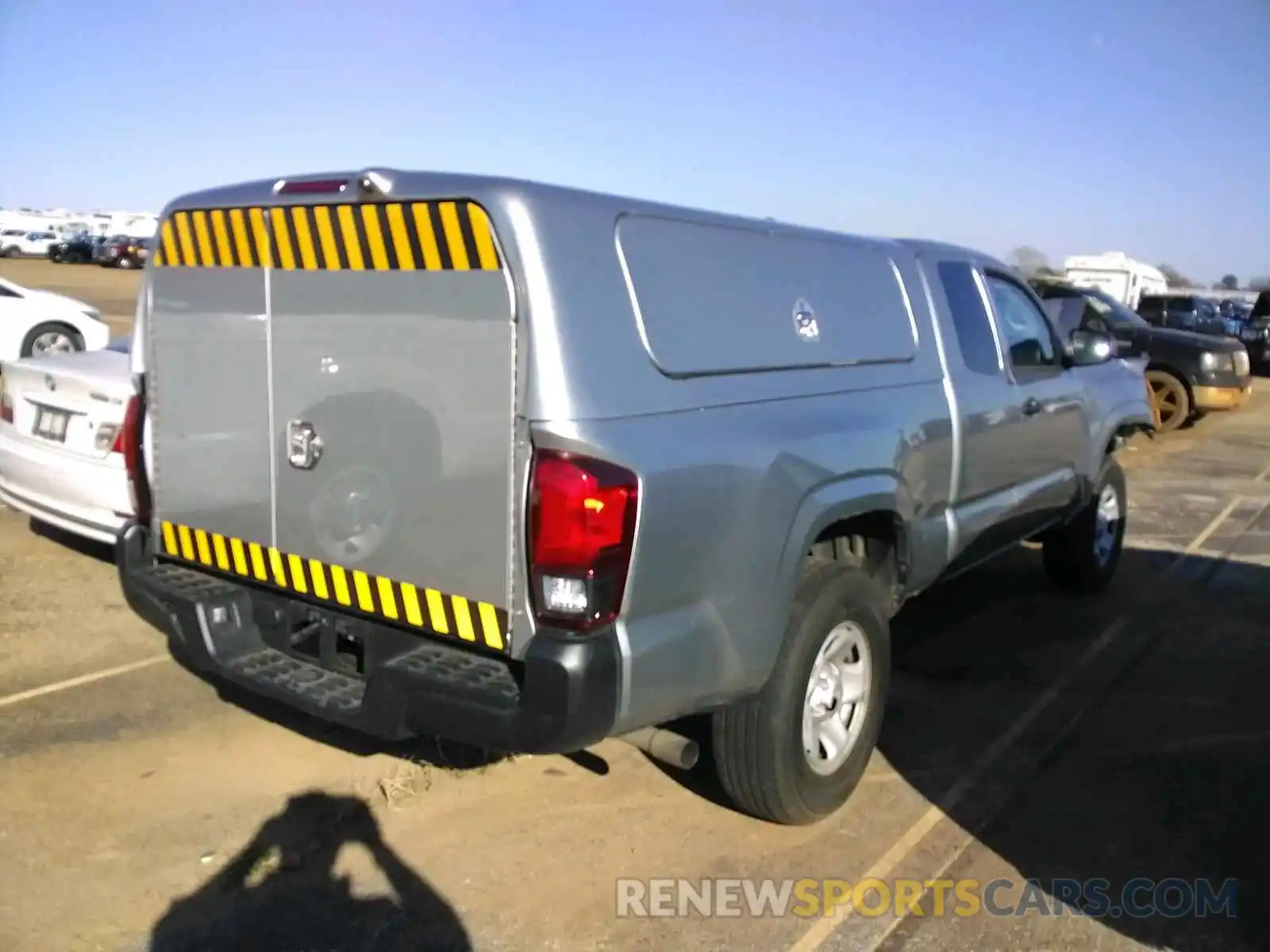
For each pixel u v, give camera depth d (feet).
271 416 12.27
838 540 14.11
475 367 10.37
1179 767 15.39
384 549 11.39
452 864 12.42
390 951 10.87
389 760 14.76
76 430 19.86
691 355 11.24
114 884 11.82
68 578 21.54
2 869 11.98
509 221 10.02
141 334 13.83
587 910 11.64
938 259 16.92
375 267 11.05
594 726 10.16
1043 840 13.37
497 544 10.45
